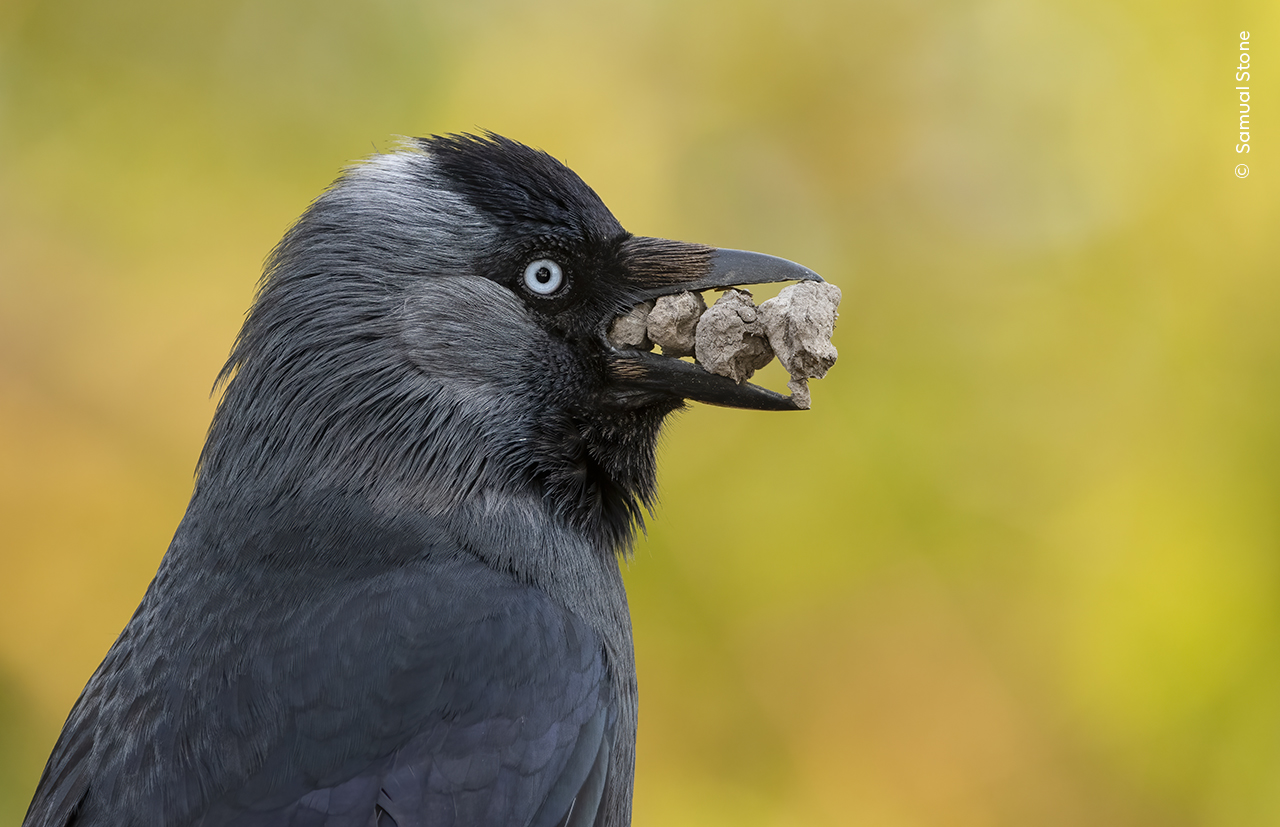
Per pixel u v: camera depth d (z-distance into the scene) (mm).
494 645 5977
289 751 5613
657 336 6871
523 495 6668
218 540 6262
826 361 6645
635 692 6969
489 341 6703
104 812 5656
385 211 6668
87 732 6020
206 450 6602
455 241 6727
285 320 6492
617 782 6605
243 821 5480
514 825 5770
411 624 5930
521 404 6734
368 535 6227
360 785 5598
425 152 6953
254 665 5793
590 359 6895
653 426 7090
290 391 6398
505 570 6375
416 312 6582
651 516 7258
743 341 6777
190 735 5676
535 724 5934
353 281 6547
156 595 6324
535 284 6836
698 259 7000
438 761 5699
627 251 6969
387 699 5754
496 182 6844
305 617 5922
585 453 6934
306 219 6727
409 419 6465
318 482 6305
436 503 6422
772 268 6949
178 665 5906
